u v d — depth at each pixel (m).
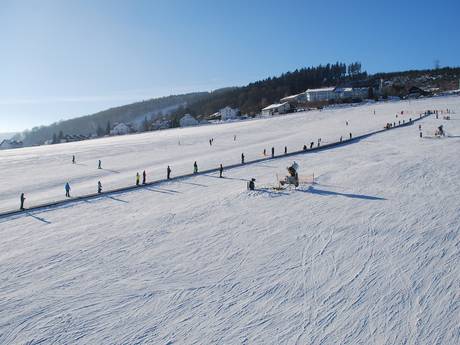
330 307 13.96
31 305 14.86
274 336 12.63
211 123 136.12
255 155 48.16
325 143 52.91
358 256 17.44
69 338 12.93
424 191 26.23
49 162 56.84
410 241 18.48
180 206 26.67
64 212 26.67
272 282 15.80
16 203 30.36
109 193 31.58
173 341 12.62
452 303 13.66
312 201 25.86
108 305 14.72
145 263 18.02
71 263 18.30
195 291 15.47
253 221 22.72
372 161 37.50
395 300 14.08
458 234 18.80
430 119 70.06
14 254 19.50
